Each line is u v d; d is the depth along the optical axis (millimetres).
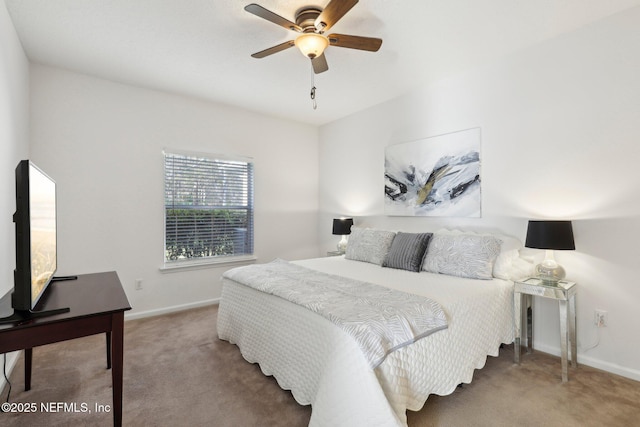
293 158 4727
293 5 2053
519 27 2367
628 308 2209
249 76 3191
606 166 2287
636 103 2158
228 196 4145
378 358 1474
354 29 2363
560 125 2500
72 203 3080
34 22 2277
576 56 2408
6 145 2105
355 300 1914
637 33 2146
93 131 3180
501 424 1708
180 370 2281
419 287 2289
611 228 2275
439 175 3330
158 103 3559
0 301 1622
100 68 3004
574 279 2443
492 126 2912
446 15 2203
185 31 2389
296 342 1910
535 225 2352
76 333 1367
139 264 3455
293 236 4734
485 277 2508
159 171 3570
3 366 1995
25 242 1323
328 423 1500
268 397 1956
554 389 2049
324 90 3578
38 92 2904
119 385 1456
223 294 2836
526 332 2627
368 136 4164
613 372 2258
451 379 1877
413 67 3004
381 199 4000
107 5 2088
